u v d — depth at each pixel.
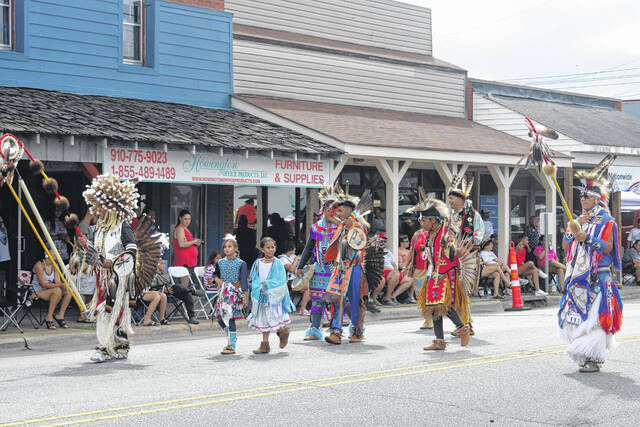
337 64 22.83
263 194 20.08
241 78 20.72
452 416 7.21
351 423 6.95
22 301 13.76
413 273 11.96
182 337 14.10
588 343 9.17
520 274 21.38
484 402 7.79
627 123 30.83
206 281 15.56
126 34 18.59
